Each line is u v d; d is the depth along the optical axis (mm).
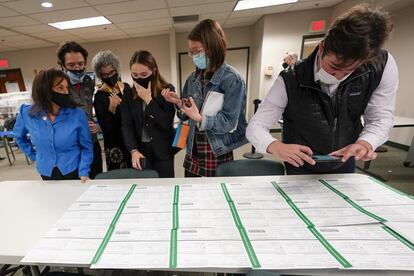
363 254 577
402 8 3664
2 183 1120
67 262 589
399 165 3117
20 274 1451
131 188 1010
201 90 1365
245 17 4887
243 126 1370
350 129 956
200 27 1169
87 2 3430
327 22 4648
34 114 1212
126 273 1466
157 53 6117
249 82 6059
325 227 689
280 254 587
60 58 1595
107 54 1657
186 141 1411
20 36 5047
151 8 3879
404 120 2852
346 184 970
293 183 1001
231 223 724
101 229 715
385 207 783
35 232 721
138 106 1474
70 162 1280
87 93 1728
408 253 576
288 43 4863
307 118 943
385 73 846
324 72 776
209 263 566
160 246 630
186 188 990
